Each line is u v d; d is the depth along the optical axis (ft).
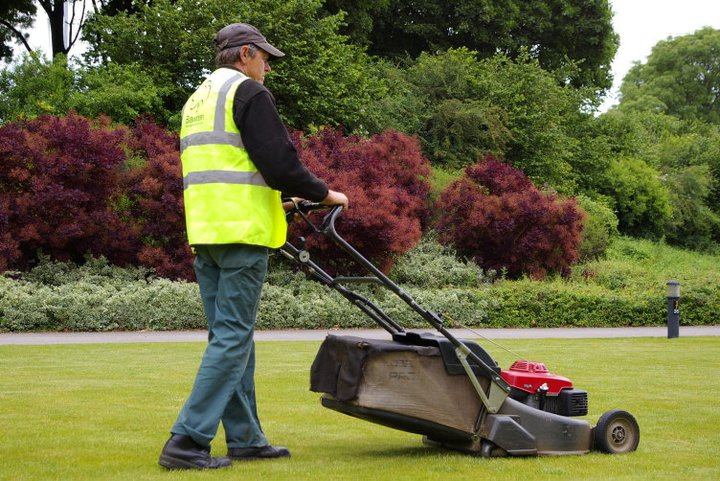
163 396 34.83
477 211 92.53
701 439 27.50
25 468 21.02
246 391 23.61
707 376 45.09
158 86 116.67
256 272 22.13
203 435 21.47
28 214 76.64
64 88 114.73
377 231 82.64
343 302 78.69
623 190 159.22
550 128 142.00
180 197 81.05
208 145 21.97
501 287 86.79
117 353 52.70
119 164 81.25
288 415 31.27
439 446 25.76
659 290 93.04
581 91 168.25
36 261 81.10
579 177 154.61
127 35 119.03
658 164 190.08
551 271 98.48
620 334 76.74
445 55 142.41
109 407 31.78
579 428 25.25
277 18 120.78
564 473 21.81
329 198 22.71
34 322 69.21
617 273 102.27
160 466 21.47
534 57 190.39
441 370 23.73
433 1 174.09
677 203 173.58
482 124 131.75
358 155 94.12
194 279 80.74
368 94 130.62
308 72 119.75
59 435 25.88
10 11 147.43
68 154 76.64
